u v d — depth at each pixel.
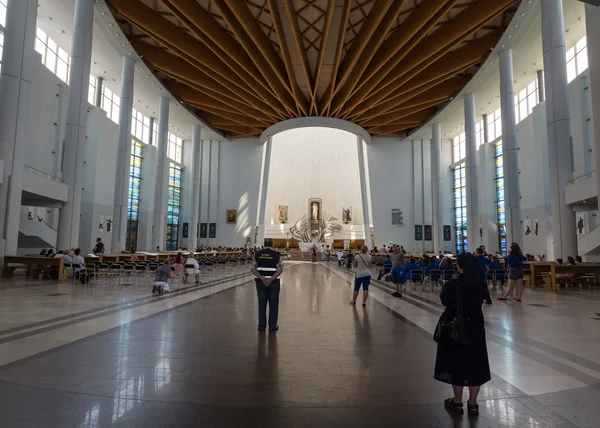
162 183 27.09
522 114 26.14
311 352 4.65
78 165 16.62
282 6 17.98
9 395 3.21
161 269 10.40
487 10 16.42
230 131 36.75
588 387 3.53
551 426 2.75
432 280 11.91
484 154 30.11
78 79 16.50
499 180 29.42
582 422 2.81
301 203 49.88
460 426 2.74
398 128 34.00
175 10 16.56
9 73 13.46
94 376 3.70
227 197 37.12
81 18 16.64
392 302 9.15
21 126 13.77
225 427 2.68
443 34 18.39
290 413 2.93
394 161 35.56
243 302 8.81
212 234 36.88
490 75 22.91
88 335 5.36
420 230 34.72
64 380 3.58
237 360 4.28
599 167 7.07
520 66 22.45
